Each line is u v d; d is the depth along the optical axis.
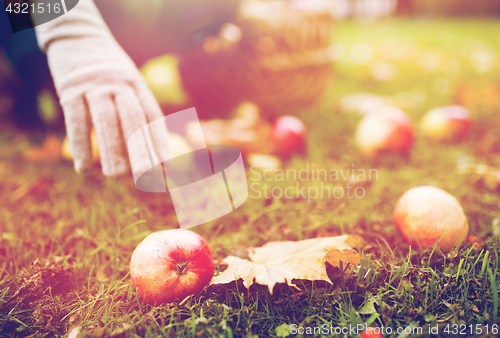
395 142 1.02
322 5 1.22
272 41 1.12
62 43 0.75
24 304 0.68
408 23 3.97
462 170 0.94
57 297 0.69
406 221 0.74
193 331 0.62
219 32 1.19
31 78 1.13
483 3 4.18
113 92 0.73
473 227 0.79
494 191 0.90
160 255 0.66
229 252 0.76
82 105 0.73
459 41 2.62
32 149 1.11
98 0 0.99
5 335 0.65
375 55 2.36
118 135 0.73
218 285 0.68
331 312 0.65
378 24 4.09
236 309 0.66
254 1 1.27
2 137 1.21
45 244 0.80
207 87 1.23
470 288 0.67
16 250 0.78
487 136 1.08
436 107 1.39
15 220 0.86
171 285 0.65
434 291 0.67
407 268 0.69
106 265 0.75
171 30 1.13
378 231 0.79
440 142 1.08
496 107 1.32
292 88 1.18
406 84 1.74
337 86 1.74
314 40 1.19
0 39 1.08
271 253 0.72
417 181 0.92
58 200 0.92
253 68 1.13
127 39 1.07
